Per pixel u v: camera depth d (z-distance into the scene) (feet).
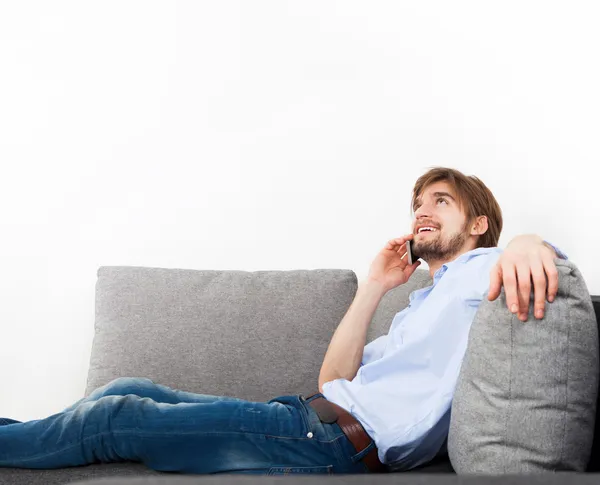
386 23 7.94
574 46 7.04
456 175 6.02
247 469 4.36
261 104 8.11
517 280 3.56
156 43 8.24
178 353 6.61
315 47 8.09
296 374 6.52
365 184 7.88
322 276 6.87
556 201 7.00
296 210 7.98
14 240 8.07
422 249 5.95
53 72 8.23
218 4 8.23
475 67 7.59
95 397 4.99
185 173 8.11
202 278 6.96
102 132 8.16
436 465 4.73
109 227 8.08
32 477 4.26
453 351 4.77
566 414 3.56
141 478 1.96
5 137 8.14
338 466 4.42
